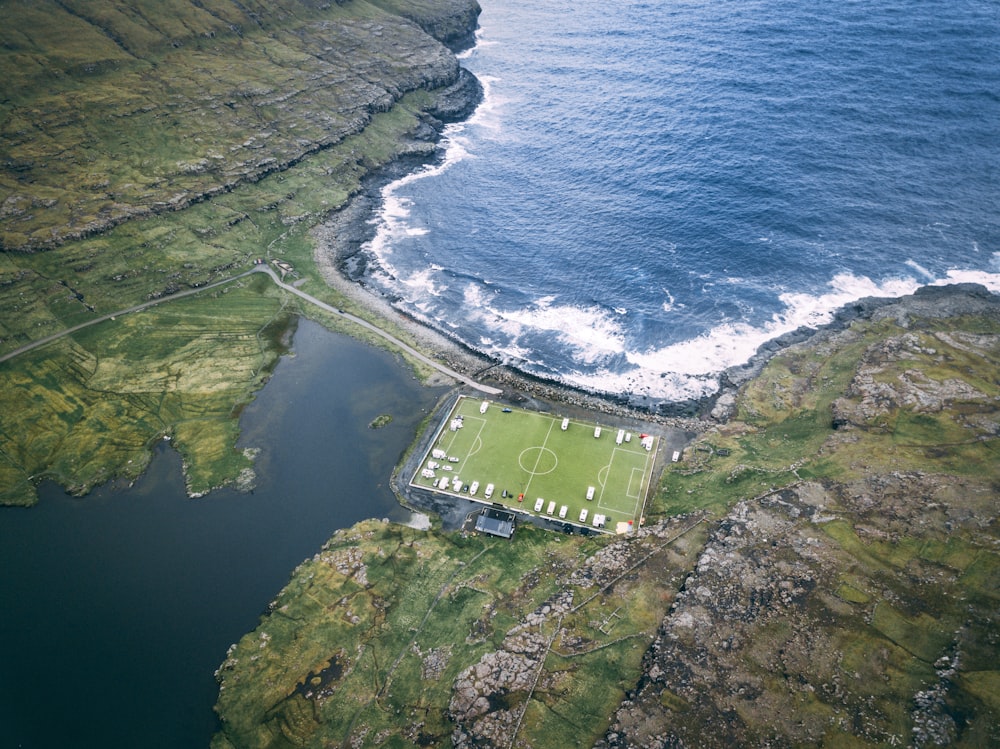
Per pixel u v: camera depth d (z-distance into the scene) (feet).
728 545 350.84
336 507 406.21
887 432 407.64
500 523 388.98
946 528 339.36
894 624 304.91
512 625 335.06
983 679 279.90
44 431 454.40
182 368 501.97
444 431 451.12
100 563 380.17
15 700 323.16
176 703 319.88
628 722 285.43
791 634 307.37
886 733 270.05
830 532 348.79
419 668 322.96
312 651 334.24
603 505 400.26
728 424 449.48
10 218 584.40
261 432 454.81
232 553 383.04
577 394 480.23
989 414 405.39
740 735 276.82
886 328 504.43
